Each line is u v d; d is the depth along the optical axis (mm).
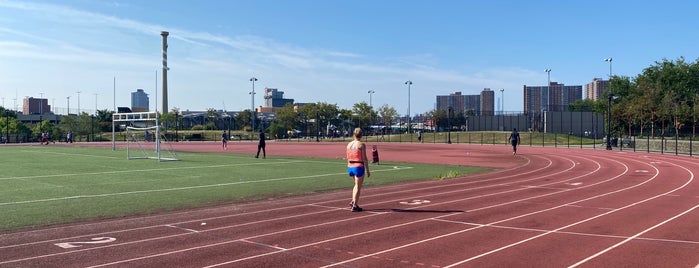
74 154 40312
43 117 121875
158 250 8461
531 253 8281
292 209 12797
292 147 56562
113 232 9922
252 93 94000
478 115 92188
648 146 44031
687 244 8883
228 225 10664
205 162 30922
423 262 7746
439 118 114062
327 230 10117
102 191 16422
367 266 7527
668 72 79312
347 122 112062
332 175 22266
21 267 7375
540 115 87062
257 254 8219
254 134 102688
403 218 11453
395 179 20641
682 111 56344
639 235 9633
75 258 7902
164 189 17031
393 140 80312
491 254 8219
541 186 18062
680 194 15703
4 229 10195
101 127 98562
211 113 132375
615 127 65688
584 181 19844
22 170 24516
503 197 15055
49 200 14305
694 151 41438
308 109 109500
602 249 8539
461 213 12117
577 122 82125
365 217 11586
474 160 33812
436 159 34938
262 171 24359
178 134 90688
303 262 7742
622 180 20141
